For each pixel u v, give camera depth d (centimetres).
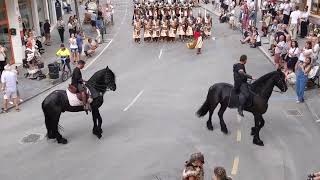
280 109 1825
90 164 1399
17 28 2797
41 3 3822
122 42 3372
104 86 1542
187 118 1748
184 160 1401
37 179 1320
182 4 4031
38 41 2977
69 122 1753
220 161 1387
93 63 2736
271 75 1449
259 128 1494
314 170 1325
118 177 1308
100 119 1591
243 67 1462
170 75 2381
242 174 1305
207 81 2239
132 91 2117
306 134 1579
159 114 1800
